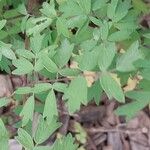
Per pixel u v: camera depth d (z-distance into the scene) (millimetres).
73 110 271
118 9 313
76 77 276
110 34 313
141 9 384
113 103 518
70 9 311
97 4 318
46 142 481
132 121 533
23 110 294
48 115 283
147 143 529
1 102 308
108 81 271
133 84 475
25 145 298
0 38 353
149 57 306
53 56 297
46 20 323
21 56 309
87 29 323
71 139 303
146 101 265
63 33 314
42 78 363
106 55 278
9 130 454
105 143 520
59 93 485
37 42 312
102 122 525
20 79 447
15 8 369
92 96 308
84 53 285
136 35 341
